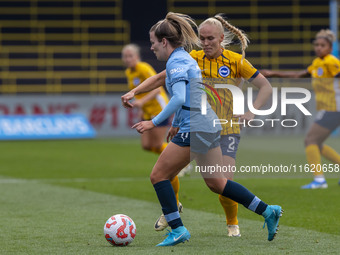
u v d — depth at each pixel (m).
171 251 18.17
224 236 21.14
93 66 94.19
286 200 30.80
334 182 38.91
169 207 19.08
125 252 18.08
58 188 36.12
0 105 79.12
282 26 98.12
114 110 82.25
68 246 19.30
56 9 95.25
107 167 48.41
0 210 27.80
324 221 24.56
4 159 54.59
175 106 18.11
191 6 97.75
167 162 18.92
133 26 96.88
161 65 85.75
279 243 19.69
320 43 34.62
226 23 20.80
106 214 26.64
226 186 19.33
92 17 96.00
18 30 94.12
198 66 19.23
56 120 80.12
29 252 18.36
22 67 92.81
